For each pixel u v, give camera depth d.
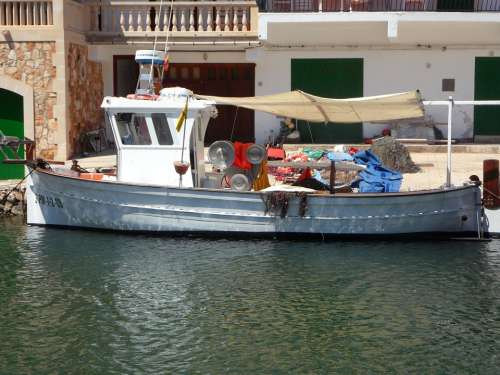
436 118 28.42
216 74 28.75
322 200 18.61
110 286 15.66
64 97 25.27
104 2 26.86
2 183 23.31
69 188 19.52
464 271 16.69
